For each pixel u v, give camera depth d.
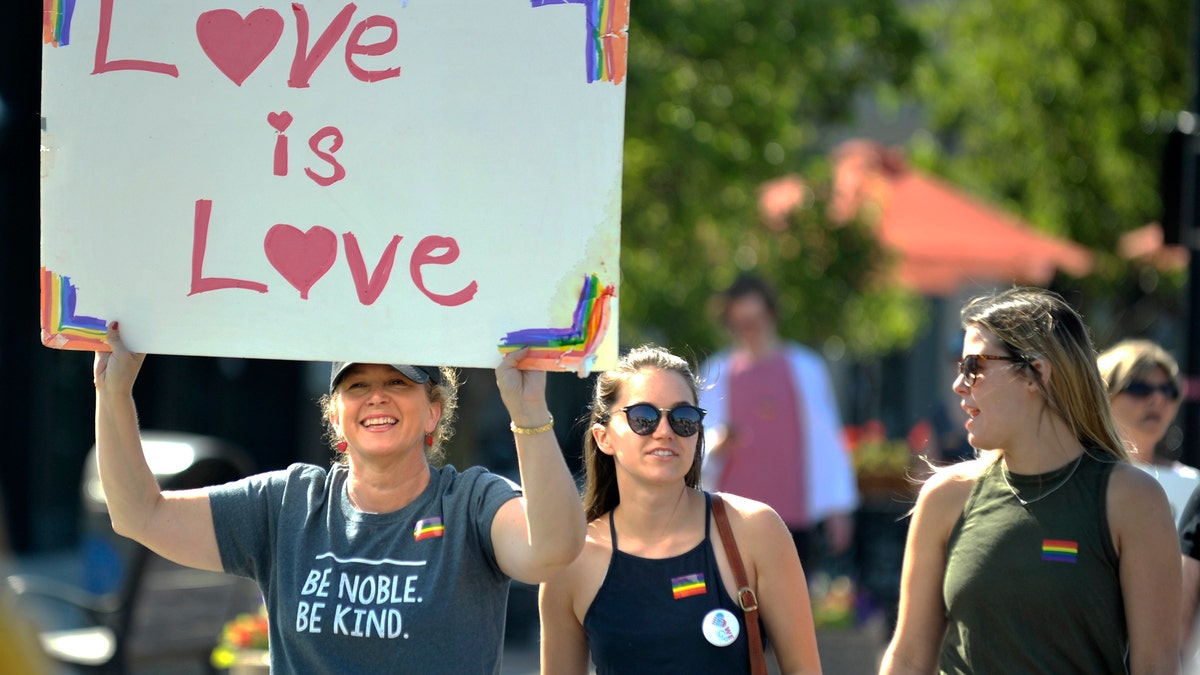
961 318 14.28
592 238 11.43
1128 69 54.16
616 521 14.01
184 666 30.70
